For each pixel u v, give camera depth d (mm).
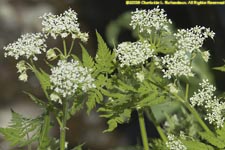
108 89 1125
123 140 2807
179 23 2754
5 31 2840
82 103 1051
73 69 963
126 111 1088
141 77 1030
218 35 2533
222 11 2609
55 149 1144
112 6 3059
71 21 1032
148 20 1054
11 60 2795
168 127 1436
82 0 3029
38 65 2619
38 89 2738
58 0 2951
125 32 2645
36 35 1031
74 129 2820
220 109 1053
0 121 2703
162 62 1048
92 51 2939
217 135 1056
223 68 1108
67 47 2805
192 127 1369
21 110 2730
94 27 3023
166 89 1062
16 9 2873
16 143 1072
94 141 2830
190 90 1685
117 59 1086
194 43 1046
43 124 1062
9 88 2754
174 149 1091
